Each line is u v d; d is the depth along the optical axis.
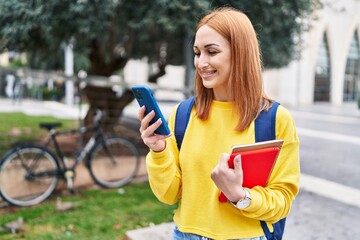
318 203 4.07
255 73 1.24
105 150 4.83
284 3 4.87
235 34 1.22
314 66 25.42
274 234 1.29
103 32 5.25
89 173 4.81
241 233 1.23
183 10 4.20
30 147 4.00
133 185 4.78
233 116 1.27
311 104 25.08
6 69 4.73
